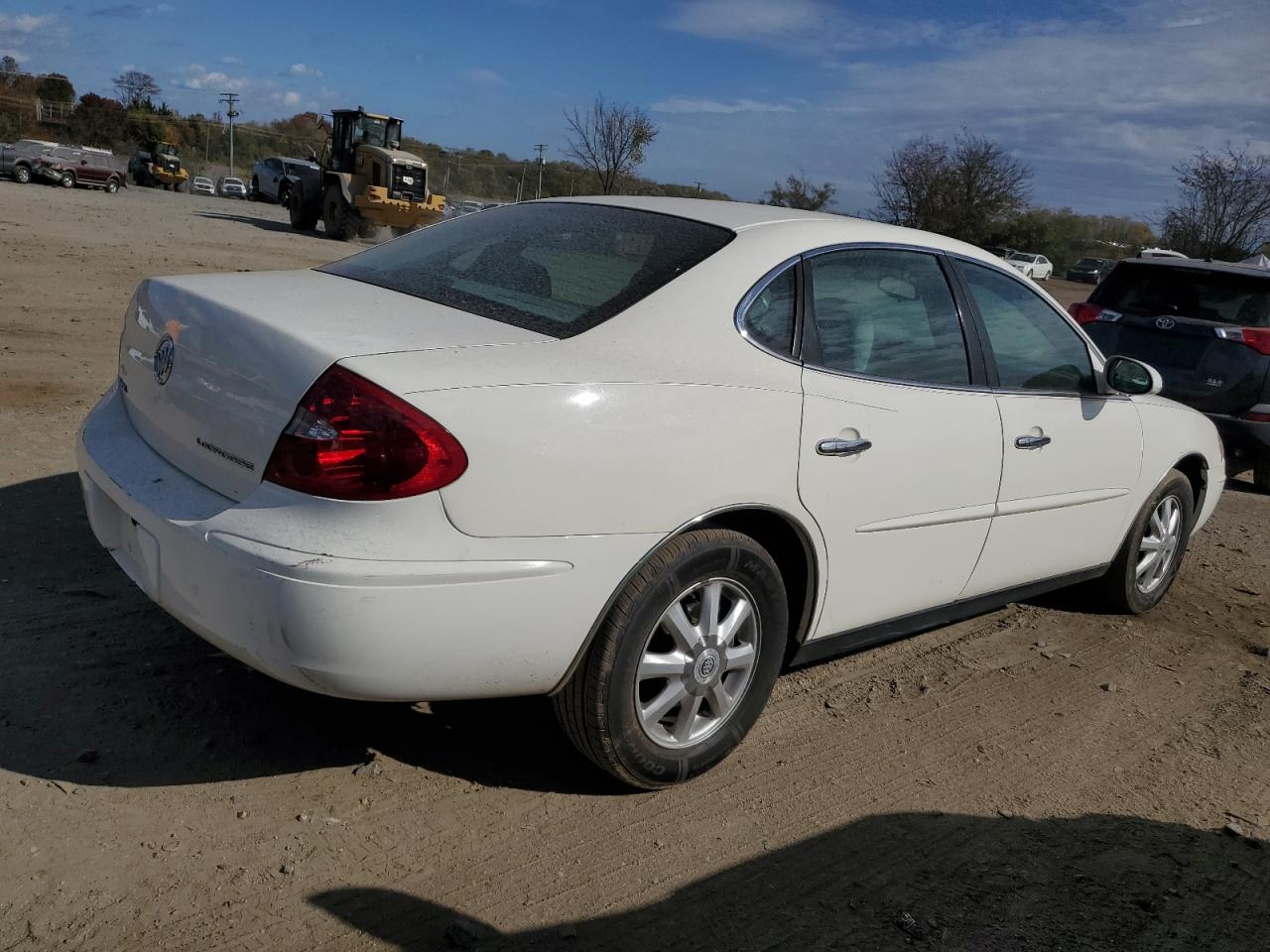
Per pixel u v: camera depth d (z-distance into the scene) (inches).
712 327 124.8
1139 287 344.8
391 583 99.1
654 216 142.3
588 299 124.2
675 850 116.6
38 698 129.8
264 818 113.2
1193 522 216.8
